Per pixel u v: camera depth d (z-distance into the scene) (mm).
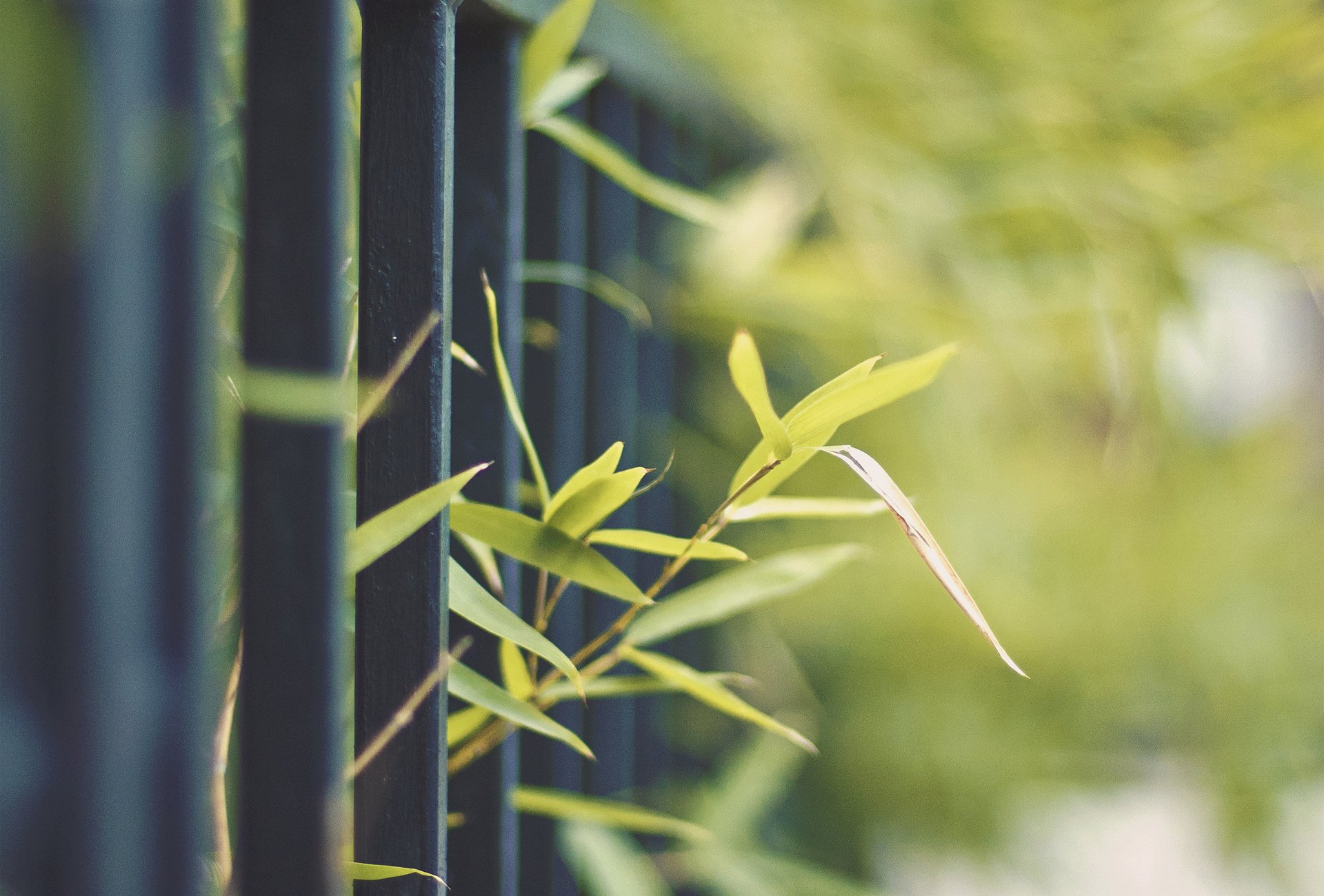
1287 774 2084
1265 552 2189
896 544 1853
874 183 1655
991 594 1891
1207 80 1698
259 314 731
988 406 1898
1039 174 1708
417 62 788
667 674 851
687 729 1521
